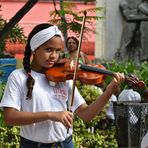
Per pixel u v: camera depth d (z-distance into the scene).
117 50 23.64
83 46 28.73
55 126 6.41
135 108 8.82
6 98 6.39
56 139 6.43
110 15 23.77
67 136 6.54
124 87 12.02
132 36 23.28
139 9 23.34
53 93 6.49
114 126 11.46
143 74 18.36
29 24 29.12
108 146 11.36
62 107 6.54
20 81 6.43
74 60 7.05
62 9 15.02
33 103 6.40
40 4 31.00
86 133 11.29
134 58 23.16
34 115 6.20
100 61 23.33
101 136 11.35
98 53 24.00
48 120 6.27
